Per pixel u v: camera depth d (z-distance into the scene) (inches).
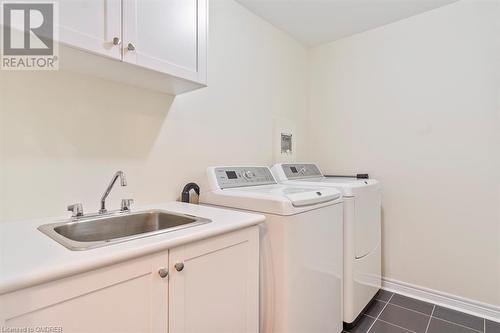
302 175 94.0
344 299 70.1
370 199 81.0
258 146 91.2
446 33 83.2
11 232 37.6
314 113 113.7
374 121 97.7
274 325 52.3
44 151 46.7
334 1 82.1
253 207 56.1
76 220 45.2
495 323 73.3
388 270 93.9
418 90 88.3
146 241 33.6
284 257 51.1
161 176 64.1
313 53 114.0
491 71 76.1
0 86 42.7
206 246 39.7
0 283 22.5
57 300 26.0
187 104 69.8
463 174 80.4
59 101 48.4
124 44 43.0
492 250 76.0
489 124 76.4
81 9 38.2
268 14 89.6
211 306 40.5
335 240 65.8
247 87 87.1
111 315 29.8
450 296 82.2
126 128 57.7
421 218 87.7
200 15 55.6
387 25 95.0
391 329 70.9
